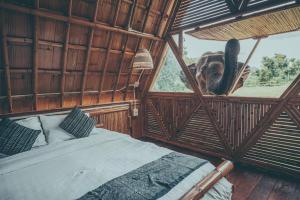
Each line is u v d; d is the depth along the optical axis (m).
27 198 1.65
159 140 5.39
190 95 4.56
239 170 3.63
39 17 3.05
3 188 1.82
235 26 3.99
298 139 3.19
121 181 1.83
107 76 4.56
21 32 3.02
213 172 1.99
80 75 4.08
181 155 2.42
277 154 3.43
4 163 2.34
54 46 3.44
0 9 2.69
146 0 4.08
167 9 4.41
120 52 4.36
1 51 2.96
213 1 3.96
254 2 3.46
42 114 3.82
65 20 3.24
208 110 4.26
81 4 3.36
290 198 2.71
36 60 3.31
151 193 1.63
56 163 2.29
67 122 3.38
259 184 3.11
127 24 4.06
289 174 3.28
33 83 3.49
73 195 1.65
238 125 3.85
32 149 2.78
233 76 3.09
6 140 2.65
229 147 3.98
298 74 3.13
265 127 3.52
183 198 1.54
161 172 1.97
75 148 2.76
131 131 5.45
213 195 1.90
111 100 4.99
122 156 2.41
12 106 3.49
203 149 4.46
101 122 4.77
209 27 4.10
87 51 3.82
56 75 3.75
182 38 4.59
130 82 5.14
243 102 3.72
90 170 2.07
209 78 4.08
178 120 4.89
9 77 3.17
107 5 3.65
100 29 3.78
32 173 2.07
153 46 4.90
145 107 5.67
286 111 3.28
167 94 5.03
